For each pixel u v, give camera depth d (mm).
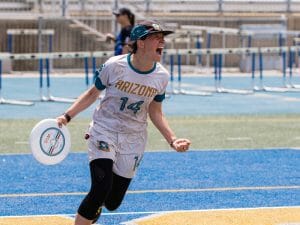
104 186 16984
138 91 17422
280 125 42688
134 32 17219
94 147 17500
